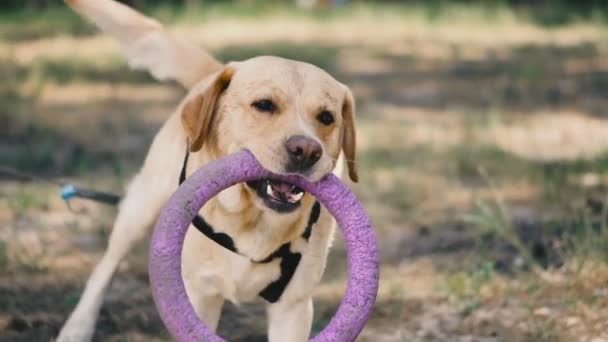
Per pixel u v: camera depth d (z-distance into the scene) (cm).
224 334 591
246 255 468
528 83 1509
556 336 557
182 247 442
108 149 1061
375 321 607
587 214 691
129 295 637
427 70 1672
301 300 482
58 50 1714
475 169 976
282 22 2228
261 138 446
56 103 1298
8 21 2042
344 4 2500
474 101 1395
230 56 1672
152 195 529
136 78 1507
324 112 461
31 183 895
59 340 537
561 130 1184
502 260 693
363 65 1714
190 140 465
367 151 1072
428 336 576
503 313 600
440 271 690
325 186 447
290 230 462
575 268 635
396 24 2255
